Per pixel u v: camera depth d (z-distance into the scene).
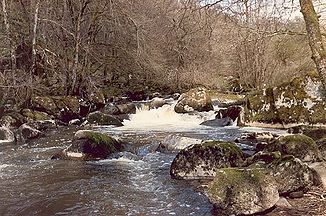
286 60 18.36
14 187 8.58
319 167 7.23
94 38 25.69
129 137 15.09
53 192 8.18
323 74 4.39
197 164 8.94
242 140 13.40
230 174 6.54
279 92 16.81
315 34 4.45
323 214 5.68
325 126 14.68
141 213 6.86
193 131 16.86
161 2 6.71
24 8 21.77
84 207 7.26
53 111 19.78
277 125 16.66
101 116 19.55
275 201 6.16
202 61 22.86
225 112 19.38
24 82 19.41
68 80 22.95
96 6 23.55
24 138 14.84
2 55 20.38
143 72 28.55
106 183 8.80
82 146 11.41
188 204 7.19
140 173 9.67
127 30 24.45
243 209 6.17
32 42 21.23
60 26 21.84
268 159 7.82
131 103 22.80
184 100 21.53
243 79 23.55
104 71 28.61
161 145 12.25
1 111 18.41
